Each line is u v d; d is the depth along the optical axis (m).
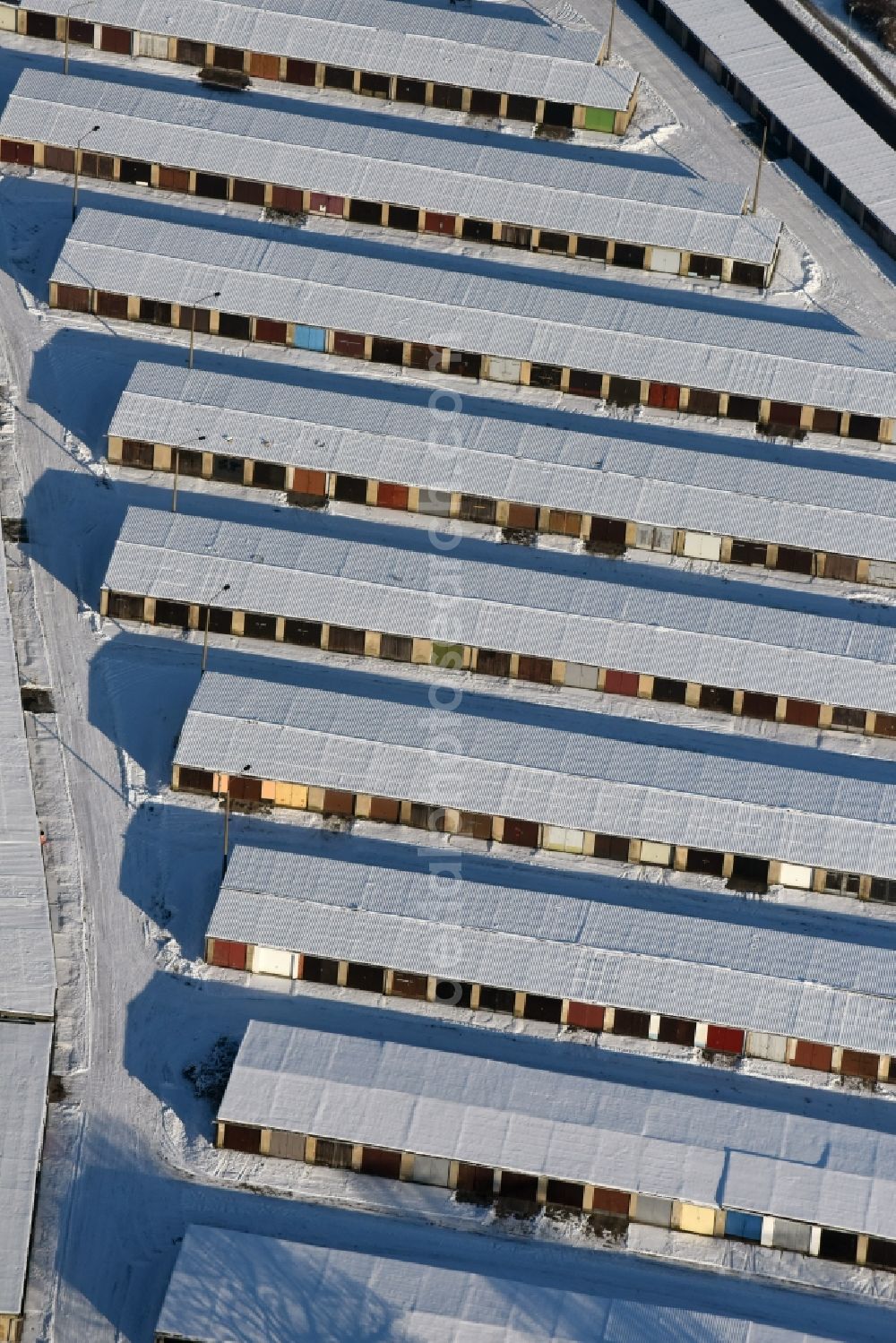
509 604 159.38
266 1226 127.12
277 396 172.12
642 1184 127.62
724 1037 137.88
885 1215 126.56
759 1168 128.50
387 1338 119.19
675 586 165.75
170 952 140.88
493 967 138.75
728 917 145.75
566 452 170.00
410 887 142.50
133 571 159.50
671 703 158.00
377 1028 138.25
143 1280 124.12
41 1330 121.56
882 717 156.00
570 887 146.75
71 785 149.75
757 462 170.50
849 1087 136.88
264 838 148.12
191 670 157.50
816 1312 125.19
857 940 144.75
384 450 169.25
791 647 157.62
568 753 151.00
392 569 161.12
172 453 169.50
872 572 166.12
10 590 161.12
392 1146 128.62
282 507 168.88
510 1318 120.56
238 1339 118.69
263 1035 133.75
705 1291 125.81
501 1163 128.25
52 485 168.38
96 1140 130.50
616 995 137.75
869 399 175.88
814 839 146.88
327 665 158.88
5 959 136.62
